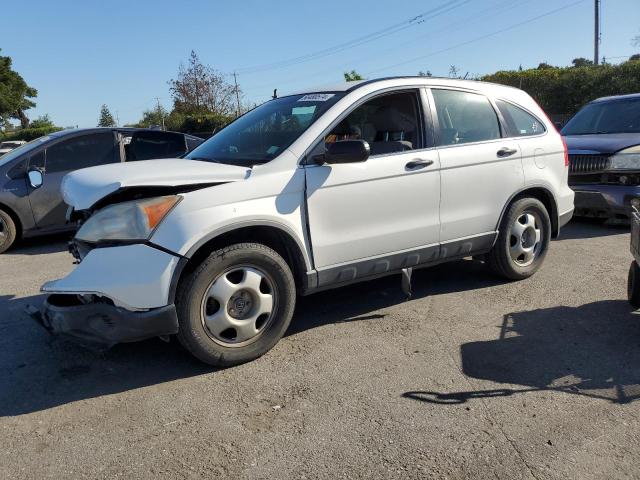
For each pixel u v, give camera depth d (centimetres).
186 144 890
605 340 404
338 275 415
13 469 274
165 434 301
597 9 3341
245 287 367
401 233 439
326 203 399
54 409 330
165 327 341
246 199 366
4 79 6975
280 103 476
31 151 775
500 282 539
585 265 592
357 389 343
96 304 333
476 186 481
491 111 509
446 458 274
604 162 742
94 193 348
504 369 364
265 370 371
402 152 442
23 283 596
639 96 890
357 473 265
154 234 338
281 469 270
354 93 432
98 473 270
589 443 283
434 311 470
